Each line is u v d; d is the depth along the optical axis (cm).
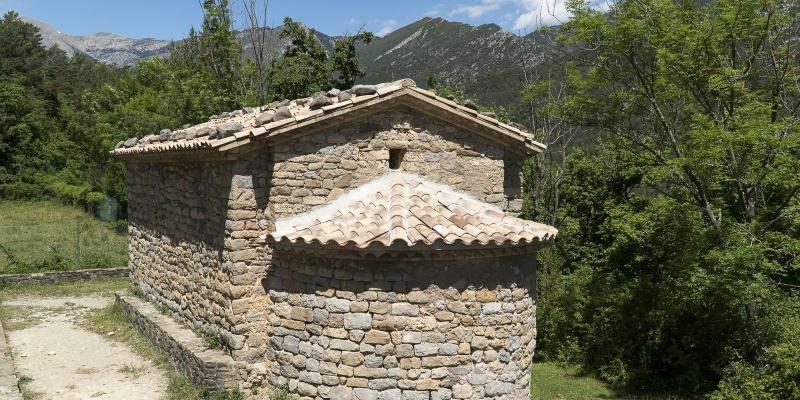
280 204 891
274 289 900
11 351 1175
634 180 2111
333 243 798
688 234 1594
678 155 1694
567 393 1475
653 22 1622
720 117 1703
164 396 946
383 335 824
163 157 1158
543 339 1770
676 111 1808
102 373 1053
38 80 5388
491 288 859
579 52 1952
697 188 1686
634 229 1728
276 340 898
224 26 3341
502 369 872
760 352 1378
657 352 1568
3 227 3231
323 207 912
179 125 3048
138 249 1437
